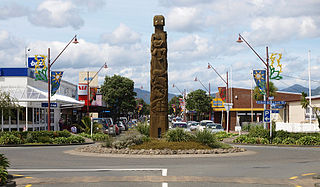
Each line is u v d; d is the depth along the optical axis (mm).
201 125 51938
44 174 13516
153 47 26922
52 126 54406
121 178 12258
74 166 16031
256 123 58531
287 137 33625
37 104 47781
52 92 37312
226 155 21328
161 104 26797
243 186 11008
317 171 14469
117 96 78938
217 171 14242
